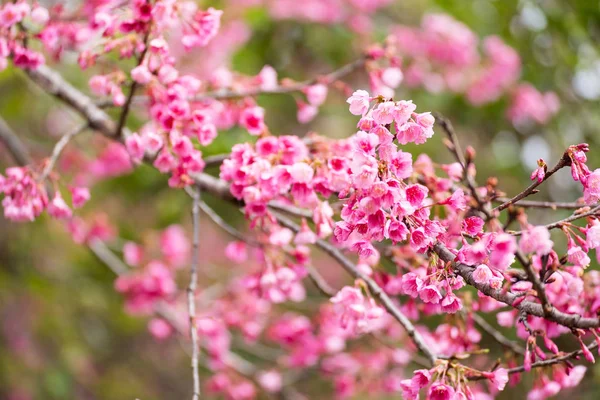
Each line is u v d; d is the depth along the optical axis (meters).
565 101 5.96
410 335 2.59
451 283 1.99
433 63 6.04
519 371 2.27
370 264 2.86
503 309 3.02
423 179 2.68
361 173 1.87
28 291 6.01
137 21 2.75
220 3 5.55
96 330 6.38
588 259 2.01
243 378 4.73
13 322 6.19
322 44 5.76
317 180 2.41
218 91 3.37
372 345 4.32
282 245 2.90
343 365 4.37
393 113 1.96
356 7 5.85
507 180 6.07
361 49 5.70
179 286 5.96
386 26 6.18
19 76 4.91
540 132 6.11
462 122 6.23
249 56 5.62
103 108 3.43
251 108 3.28
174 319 4.76
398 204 1.90
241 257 3.37
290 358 4.46
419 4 6.46
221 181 3.22
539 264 2.22
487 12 6.23
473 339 2.78
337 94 5.75
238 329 4.86
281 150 2.58
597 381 4.17
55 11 3.33
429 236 1.95
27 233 5.99
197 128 2.77
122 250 5.58
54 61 3.38
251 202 2.60
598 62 5.61
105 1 3.35
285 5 5.71
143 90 3.62
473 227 1.96
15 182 2.88
